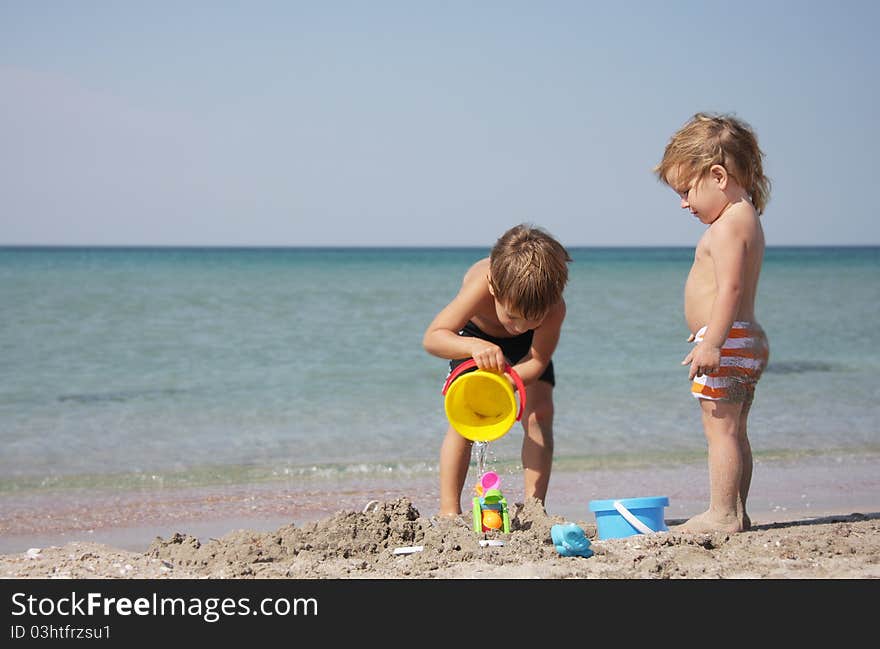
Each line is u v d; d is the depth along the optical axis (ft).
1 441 22.59
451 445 13.65
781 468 19.81
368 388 31.14
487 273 12.98
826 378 33.35
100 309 58.03
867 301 68.85
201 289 78.28
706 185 12.25
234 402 28.50
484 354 11.85
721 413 12.01
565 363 37.06
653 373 34.12
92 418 25.81
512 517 12.86
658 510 12.19
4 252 306.55
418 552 10.94
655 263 191.21
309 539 11.46
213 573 10.36
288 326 50.49
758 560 10.59
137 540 14.07
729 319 11.73
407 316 55.98
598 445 22.18
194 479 18.71
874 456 21.06
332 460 20.58
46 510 16.15
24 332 46.39
